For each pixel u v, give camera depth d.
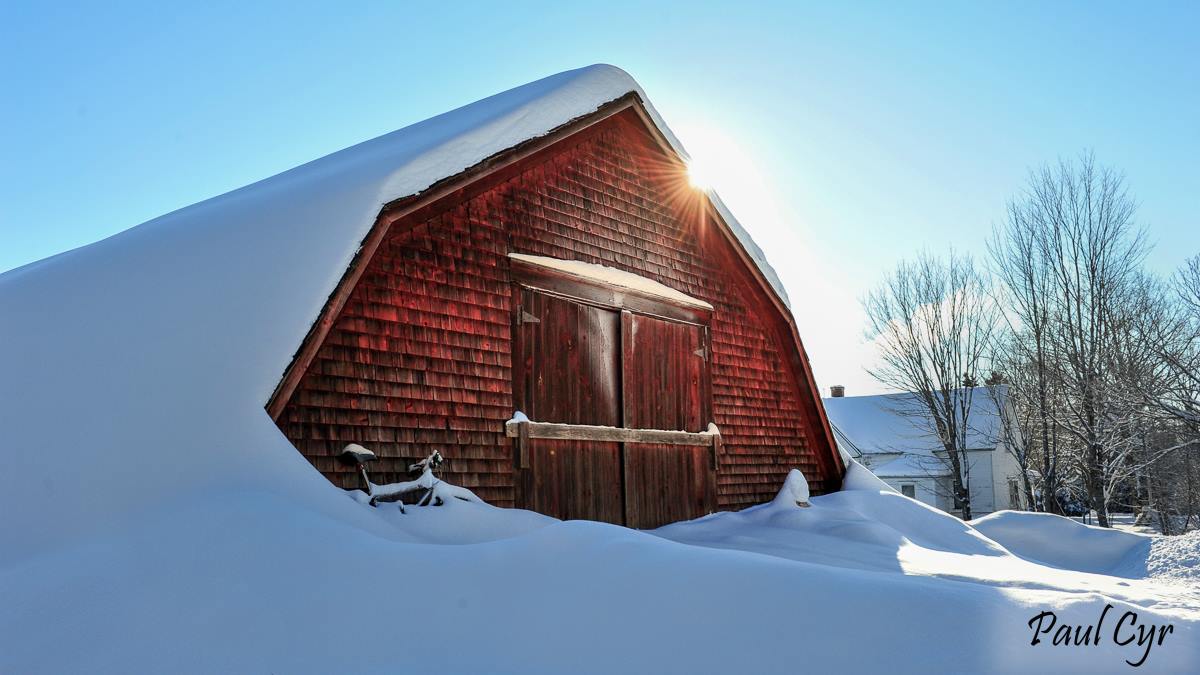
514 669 3.86
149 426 5.82
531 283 9.04
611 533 4.79
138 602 4.39
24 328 6.78
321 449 6.98
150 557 4.75
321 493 6.02
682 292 11.18
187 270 7.07
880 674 3.55
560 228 9.58
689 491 10.81
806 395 12.77
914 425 34.69
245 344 6.38
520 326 8.87
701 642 3.88
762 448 12.12
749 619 3.94
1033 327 28.69
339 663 3.96
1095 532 12.55
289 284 6.73
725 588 4.16
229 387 6.12
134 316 6.62
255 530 4.99
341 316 7.29
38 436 5.82
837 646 3.74
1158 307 26.89
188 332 6.41
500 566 4.59
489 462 8.33
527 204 9.22
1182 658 3.74
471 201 8.60
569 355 9.42
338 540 4.96
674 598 4.15
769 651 3.75
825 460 13.07
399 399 7.62
